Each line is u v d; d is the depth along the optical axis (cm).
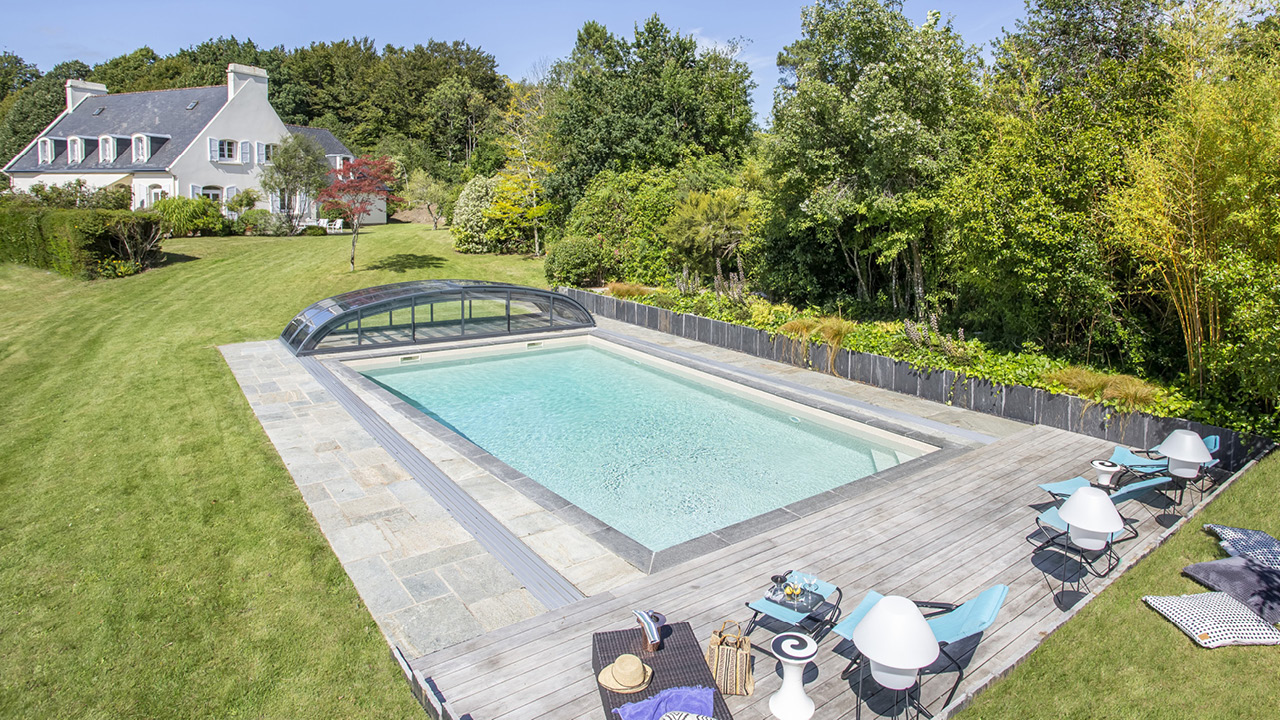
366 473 804
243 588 562
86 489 762
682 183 2302
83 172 3300
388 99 5488
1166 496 697
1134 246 867
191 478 791
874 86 1215
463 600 538
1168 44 1038
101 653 482
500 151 4034
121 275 2078
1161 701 404
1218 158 753
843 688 419
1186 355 955
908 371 1145
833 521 662
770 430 1055
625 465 907
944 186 1224
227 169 3294
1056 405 945
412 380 1351
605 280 2369
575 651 459
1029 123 1066
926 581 545
